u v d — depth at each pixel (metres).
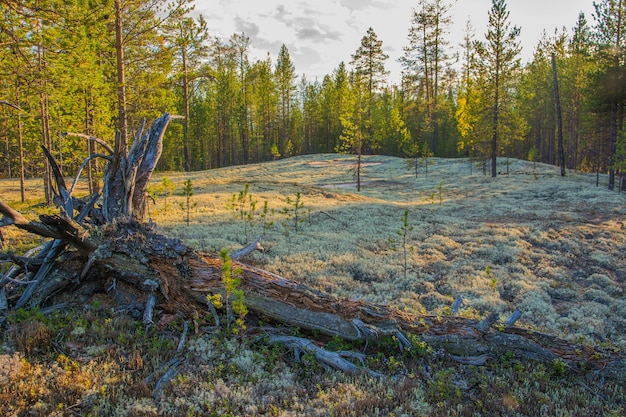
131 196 8.48
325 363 5.99
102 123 18.47
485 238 17.94
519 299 11.70
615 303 11.82
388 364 6.10
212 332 6.38
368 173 49.94
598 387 5.93
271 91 70.88
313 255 13.69
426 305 10.73
